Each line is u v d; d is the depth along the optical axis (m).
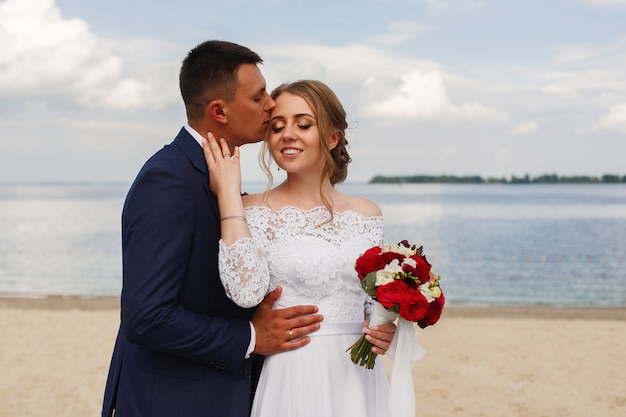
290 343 2.84
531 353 8.95
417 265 2.78
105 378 7.70
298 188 3.05
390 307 2.71
